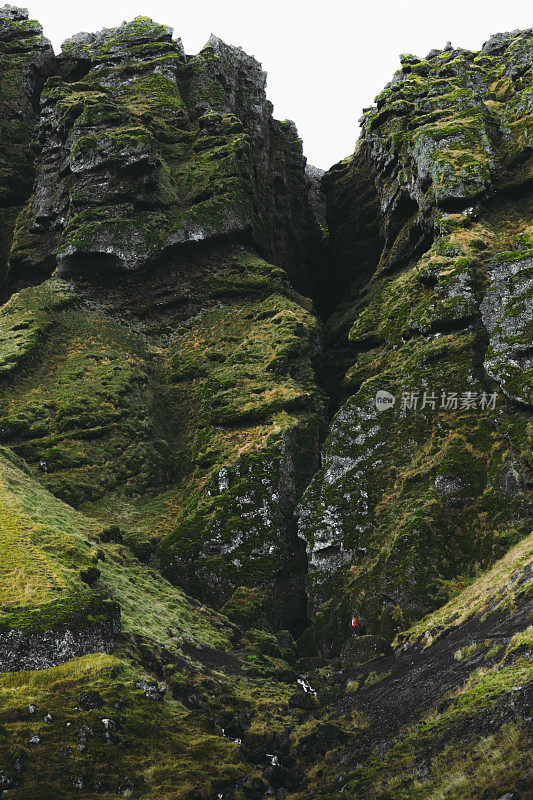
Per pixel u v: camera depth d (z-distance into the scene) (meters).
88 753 17.36
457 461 33.59
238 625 33.47
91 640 22.36
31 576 24.17
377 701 22.09
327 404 46.22
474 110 53.75
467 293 40.44
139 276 55.97
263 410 42.94
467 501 32.34
